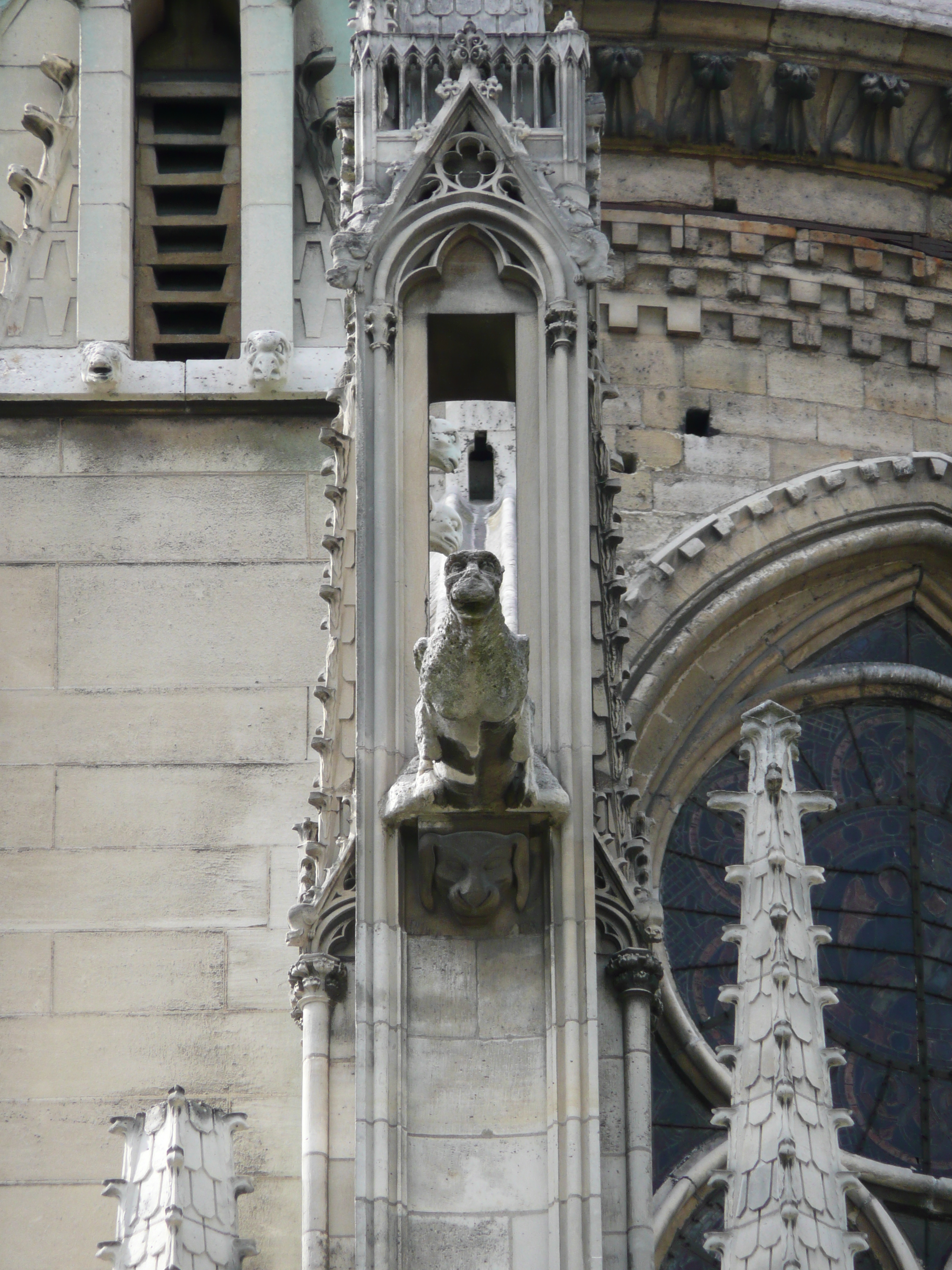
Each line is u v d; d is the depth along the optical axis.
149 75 46.78
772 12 54.44
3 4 47.00
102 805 40.12
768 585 51.47
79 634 41.34
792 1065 31.22
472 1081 32.00
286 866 39.69
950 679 52.34
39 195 45.06
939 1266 47.62
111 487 42.47
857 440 53.38
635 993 33.00
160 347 44.50
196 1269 31.77
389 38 37.31
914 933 50.28
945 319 54.88
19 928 39.19
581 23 54.47
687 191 54.69
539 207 36.19
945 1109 48.97
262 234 44.50
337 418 37.81
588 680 33.75
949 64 55.53
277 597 41.69
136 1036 38.47
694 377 53.16
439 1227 31.28
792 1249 29.81
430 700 32.00
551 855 32.94
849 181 55.47
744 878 32.72
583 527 34.47
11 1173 37.56
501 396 36.59
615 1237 31.89
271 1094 37.97
